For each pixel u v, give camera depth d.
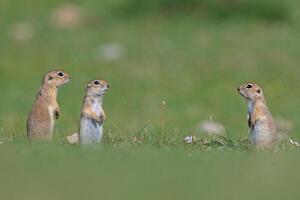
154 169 11.22
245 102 25.08
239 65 28.02
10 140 14.04
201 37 30.83
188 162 11.83
